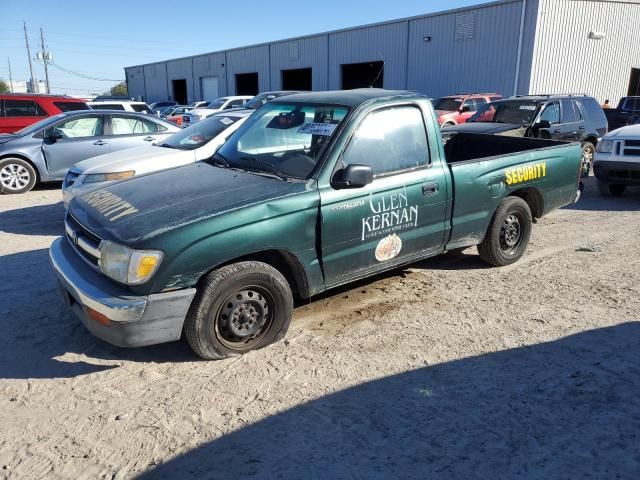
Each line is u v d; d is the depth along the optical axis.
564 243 6.67
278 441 2.92
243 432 3.00
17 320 4.40
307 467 2.72
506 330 4.23
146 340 3.38
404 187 4.37
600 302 4.76
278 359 3.78
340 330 4.24
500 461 2.76
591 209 8.80
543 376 3.54
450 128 10.86
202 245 3.40
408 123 4.50
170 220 3.43
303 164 4.08
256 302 3.77
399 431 2.99
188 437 2.96
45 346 3.98
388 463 2.74
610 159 9.22
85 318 3.50
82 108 13.33
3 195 9.89
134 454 2.83
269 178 4.07
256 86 40.22
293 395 3.35
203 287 3.51
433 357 3.81
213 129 7.44
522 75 21.62
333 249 4.03
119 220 3.54
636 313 4.51
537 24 20.83
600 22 22.34
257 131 4.73
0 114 12.36
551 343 4.00
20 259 5.98
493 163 5.14
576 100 11.83
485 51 22.84
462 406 3.22
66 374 3.61
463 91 24.05
